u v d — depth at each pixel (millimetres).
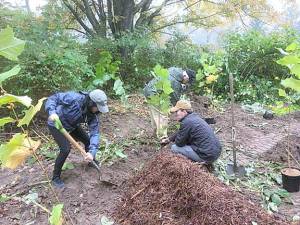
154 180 3969
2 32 1732
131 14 10539
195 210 3510
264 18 11375
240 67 10578
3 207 4148
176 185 3748
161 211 3676
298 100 9070
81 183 4477
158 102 5742
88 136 4797
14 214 4047
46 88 6723
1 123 2062
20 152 2197
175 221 3541
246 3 10898
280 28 11523
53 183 4426
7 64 6211
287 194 4496
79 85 7094
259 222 3383
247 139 6609
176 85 6031
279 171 5344
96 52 9250
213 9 11281
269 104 9703
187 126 4848
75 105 4117
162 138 5836
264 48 10367
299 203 4363
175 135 5418
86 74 8164
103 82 8250
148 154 5578
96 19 10508
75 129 4664
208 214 3414
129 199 4004
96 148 4234
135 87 9742
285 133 6973
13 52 1786
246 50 10594
